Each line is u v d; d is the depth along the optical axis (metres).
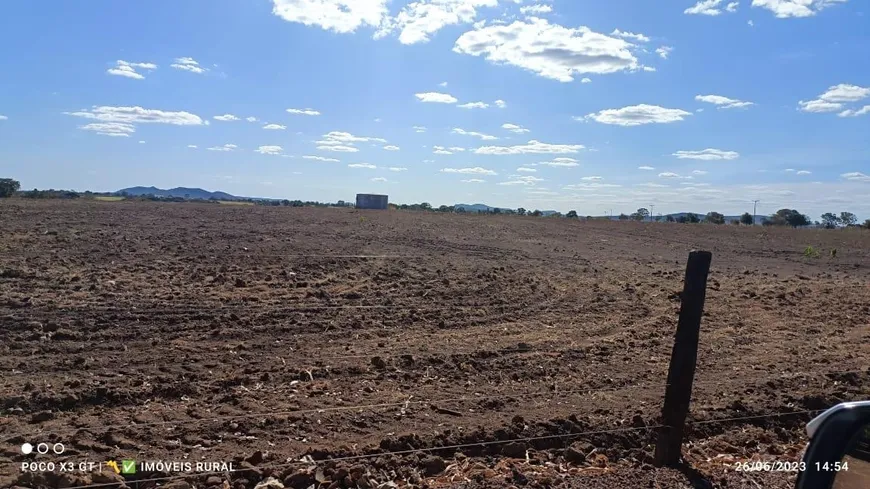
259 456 5.71
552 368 9.15
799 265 25.70
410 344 9.91
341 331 10.43
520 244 27.80
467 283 15.84
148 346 8.90
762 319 13.55
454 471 5.85
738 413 7.64
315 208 47.53
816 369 9.64
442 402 7.42
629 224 45.91
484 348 9.88
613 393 8.12
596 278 18.48
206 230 23.80
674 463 5.96
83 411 6.65
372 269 16.84
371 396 7.51
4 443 5.73
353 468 5.57
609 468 6.06
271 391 7.49
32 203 30.91
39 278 12.75
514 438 6.54
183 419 6.51
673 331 11.88
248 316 10.82
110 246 17.75
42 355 8.23
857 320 13.77
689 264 5.78
